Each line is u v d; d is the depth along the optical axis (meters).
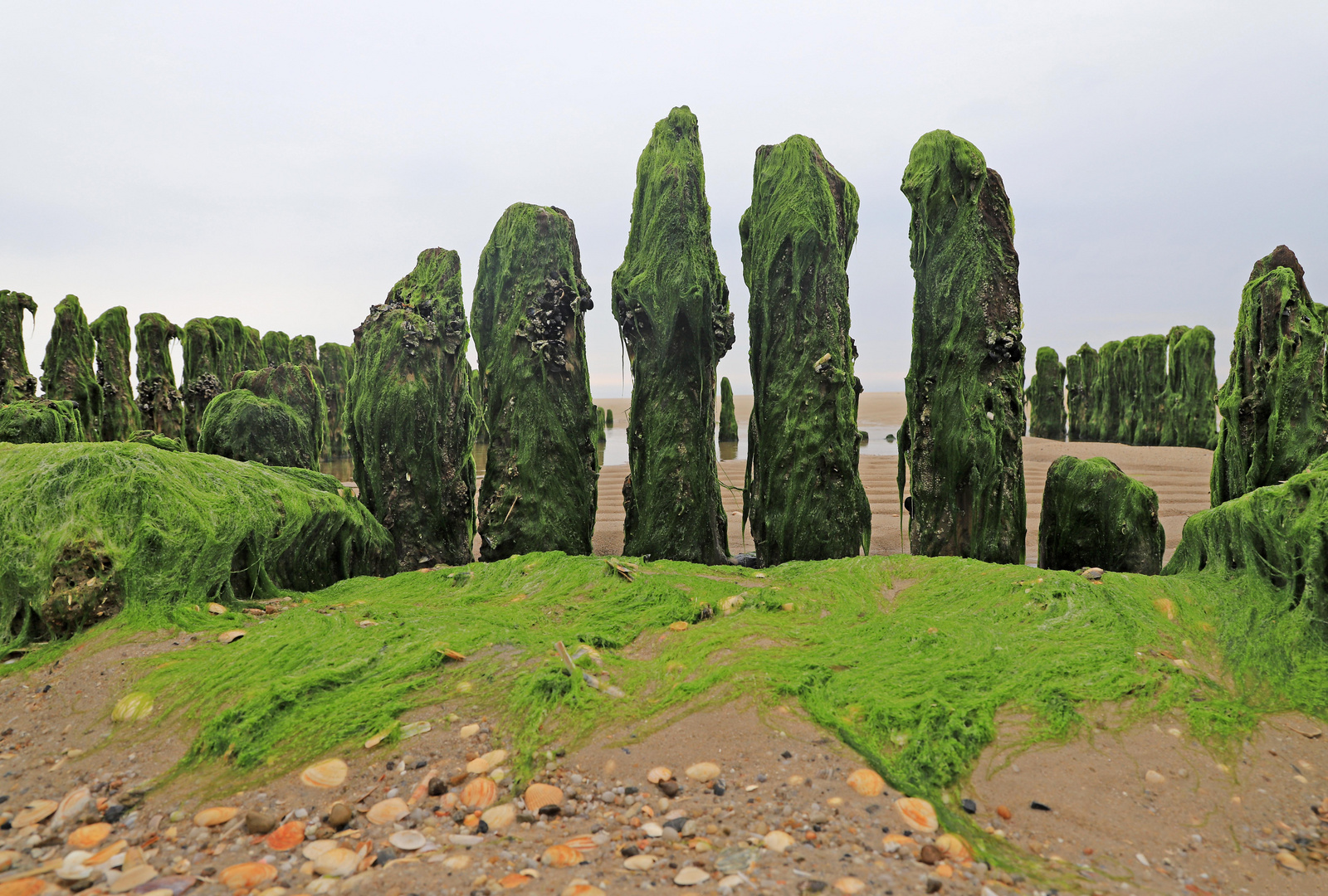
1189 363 21.28
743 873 1.90
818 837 2.12
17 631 3.96
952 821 2.26
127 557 4.09
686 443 6.35
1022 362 6.12
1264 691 3.34
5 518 4.05
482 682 3.34
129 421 15.86
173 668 3.44
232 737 2.86
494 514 6.49
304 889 1.93
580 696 3.16
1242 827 2.35
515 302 6.60
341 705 3.10
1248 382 5.84
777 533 6.37
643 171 6.70
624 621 4.33
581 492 6.63
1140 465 16.31
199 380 17.03
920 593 4.74
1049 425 25.44
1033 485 13.86
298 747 2.82
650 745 2.78
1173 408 21.78
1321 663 3.46
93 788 2.61
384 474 6.59
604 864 2.01
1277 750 2.86
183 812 2.44
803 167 6.44
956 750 2.71
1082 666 3.43
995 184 6.18
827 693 3.17
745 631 3.97
